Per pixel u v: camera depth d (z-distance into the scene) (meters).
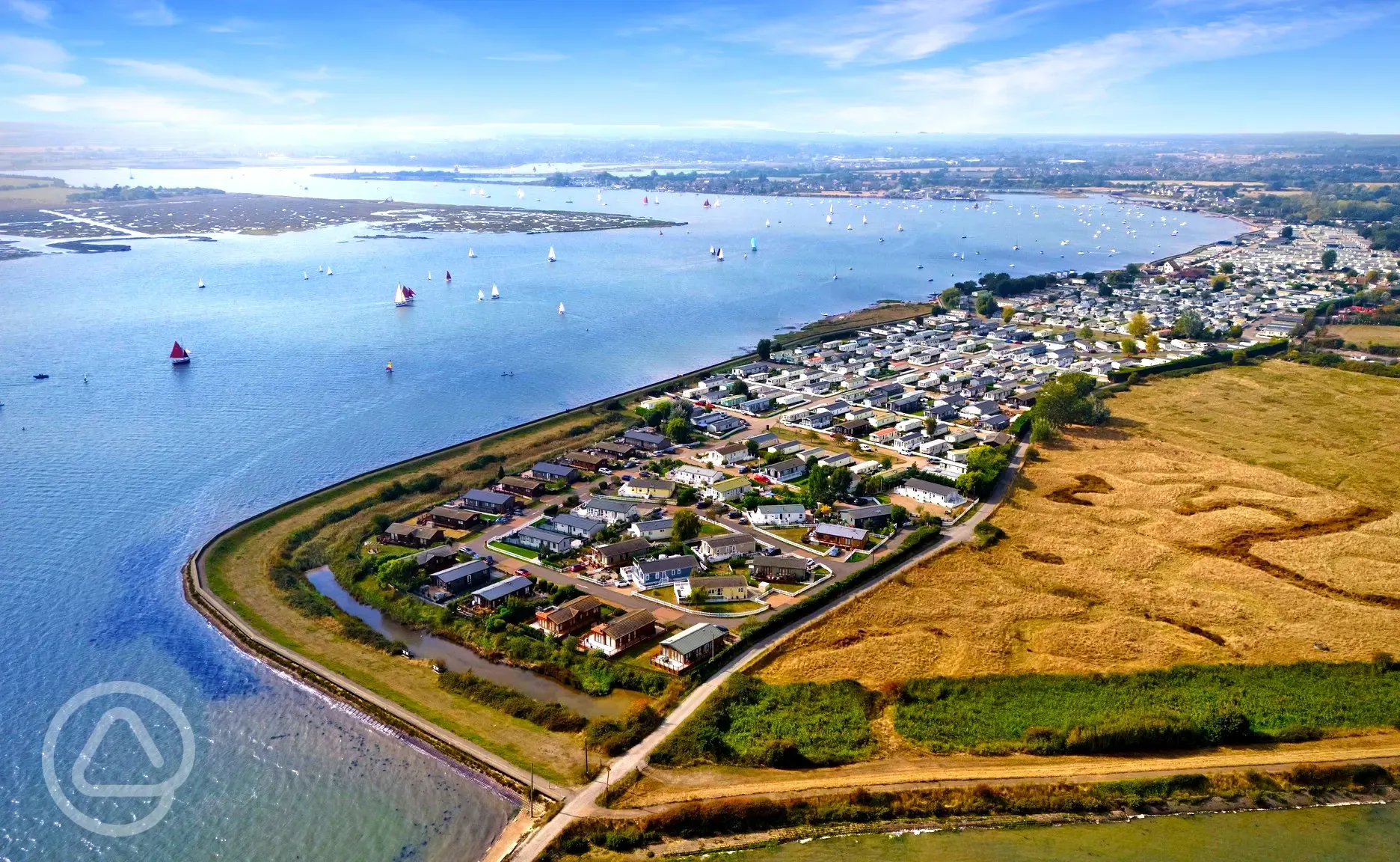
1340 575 122.38
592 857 73.94
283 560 130.12
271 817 79.06
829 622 111.56
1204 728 88.44
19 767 84.88
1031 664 101.44
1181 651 103.75
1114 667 100.75
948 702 93.88
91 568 126.56
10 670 100.88
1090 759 85.75
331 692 97.81
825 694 95.19
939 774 82.81
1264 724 90.69
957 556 130.12
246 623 111.50
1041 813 78.56
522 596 118.31
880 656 103.19
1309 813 78.94
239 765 86.00
